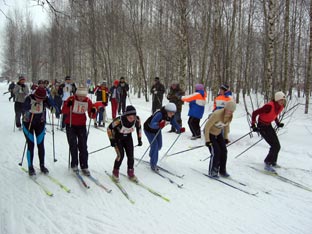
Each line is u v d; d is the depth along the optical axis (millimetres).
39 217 3943
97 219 3961
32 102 5176
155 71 27094
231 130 10352
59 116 10570
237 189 5199
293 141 8711
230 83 22172
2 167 5742
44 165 5906
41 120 5309
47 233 3578
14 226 3703
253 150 7582
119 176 5535
